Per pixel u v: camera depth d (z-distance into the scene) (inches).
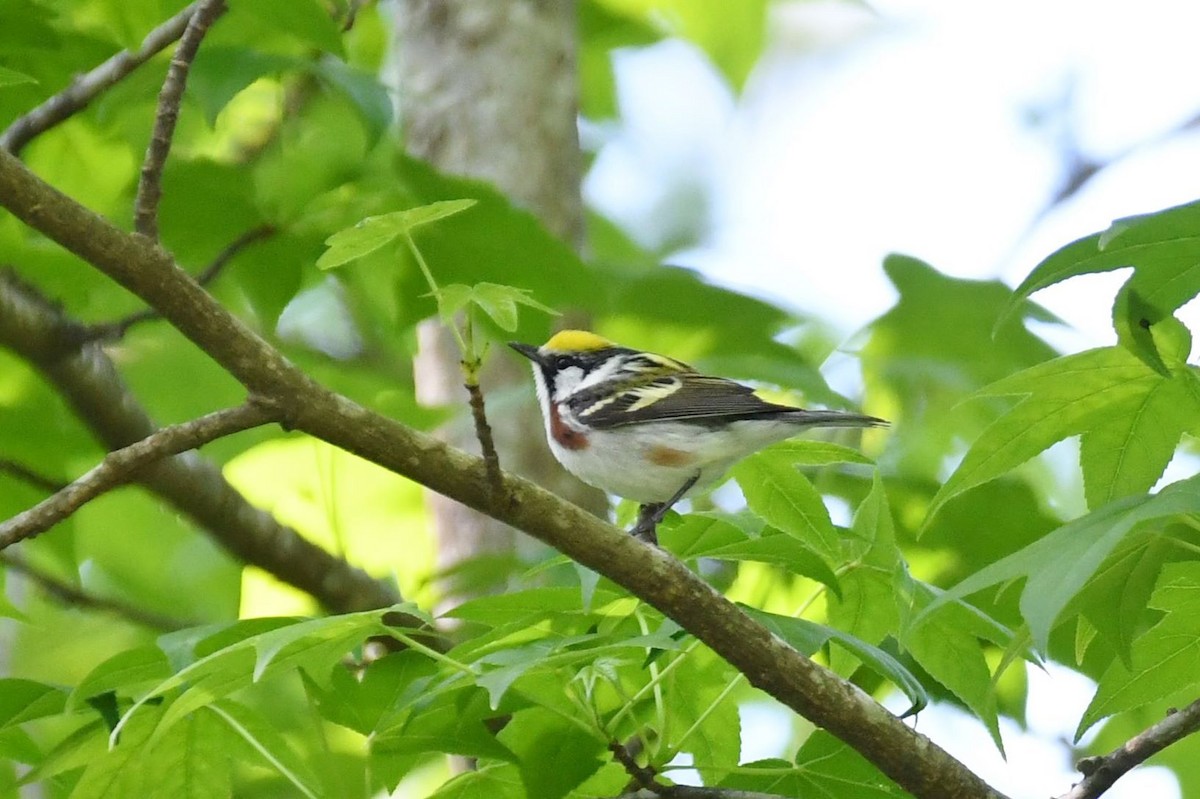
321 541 555.8
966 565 513.0
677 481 453.7
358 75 369.4
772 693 286.2
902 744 289.0
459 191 396.8
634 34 669.3
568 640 265.4
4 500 446.9
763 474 322.7
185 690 286.4
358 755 456.4
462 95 498.3
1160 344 284.7
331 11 461.1
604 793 325.1
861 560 324.2
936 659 324.2
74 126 477.4
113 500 562.9
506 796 316.8
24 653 629.6
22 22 390.6
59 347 395.9
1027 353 598.2
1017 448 299.1
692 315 594.2
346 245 258.2
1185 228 242.2
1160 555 278.1
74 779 327.6
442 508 478.6
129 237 266.2
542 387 471.5
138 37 452.8
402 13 518.0
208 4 281.0
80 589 464.4
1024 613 221.3
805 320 609.0
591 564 278.5
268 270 439.2
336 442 275.0
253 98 532.4
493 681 242.1
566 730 300.2
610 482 457.4
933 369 574.6
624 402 452.1
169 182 418.6
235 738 296.8
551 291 423.2
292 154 425.1
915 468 586.9
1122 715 504.1
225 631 273.6
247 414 271.4
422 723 296.5
